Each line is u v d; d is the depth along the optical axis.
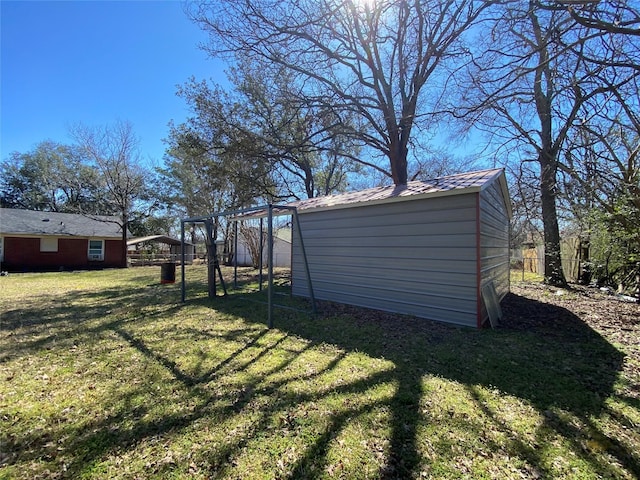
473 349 3.85
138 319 5.56
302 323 5.15
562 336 4.35
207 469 1.90
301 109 10.65
